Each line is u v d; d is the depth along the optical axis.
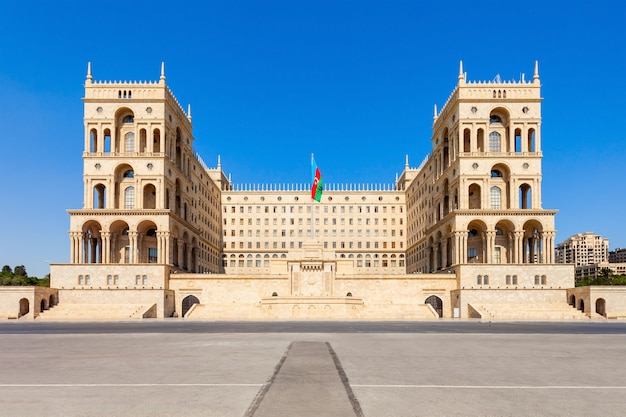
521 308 100.56
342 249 179.50
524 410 18.20
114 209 108.00
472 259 118.94
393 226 180.38
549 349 36.66
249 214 181.88
